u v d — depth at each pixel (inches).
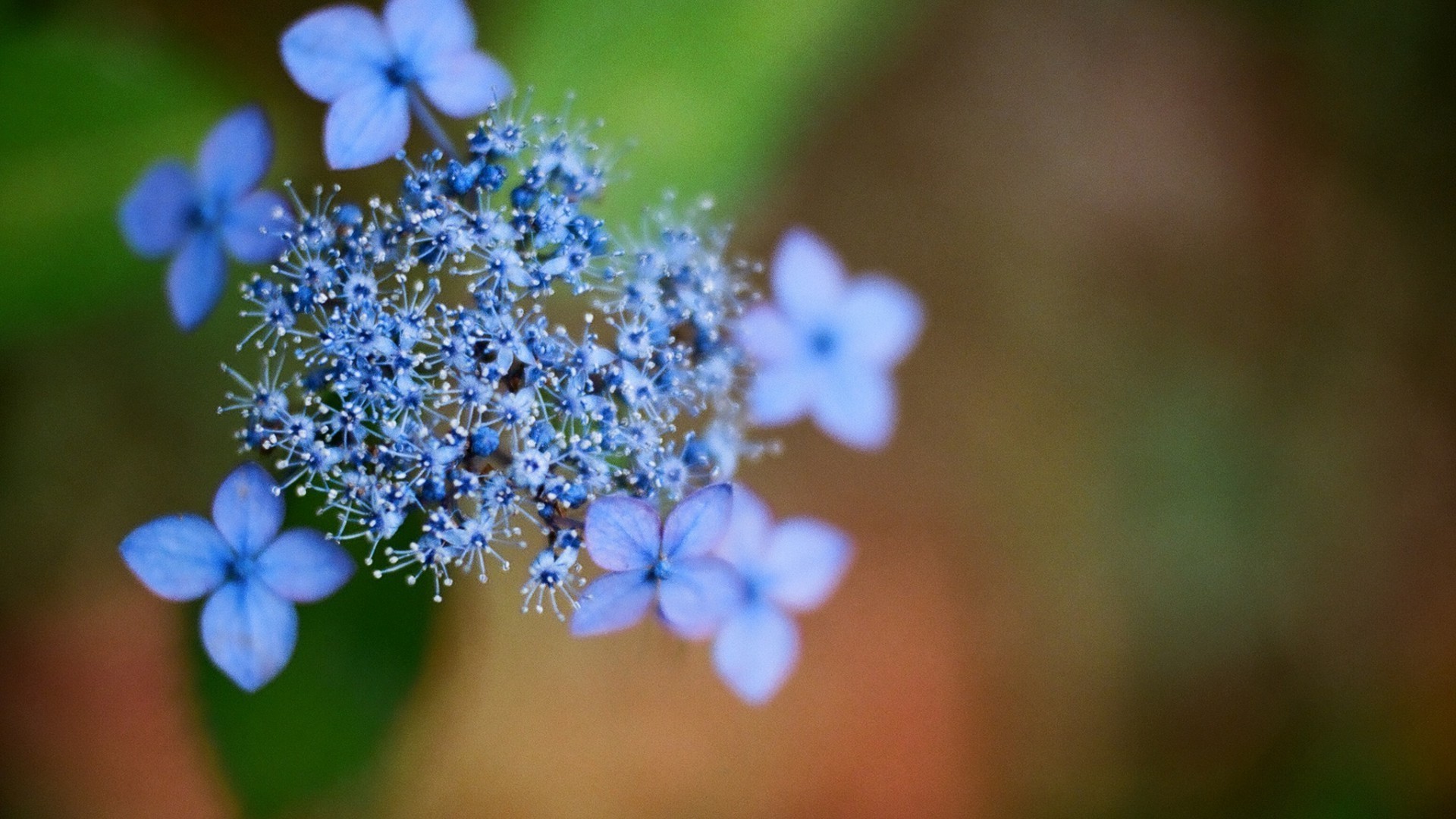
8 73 15.0
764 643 14.6
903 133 19.8
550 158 13.6
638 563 13.0
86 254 15.1
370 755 14.4
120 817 16.8
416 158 14.2
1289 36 20.8
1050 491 20.0
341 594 14.2
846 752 18.7
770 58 15.3
